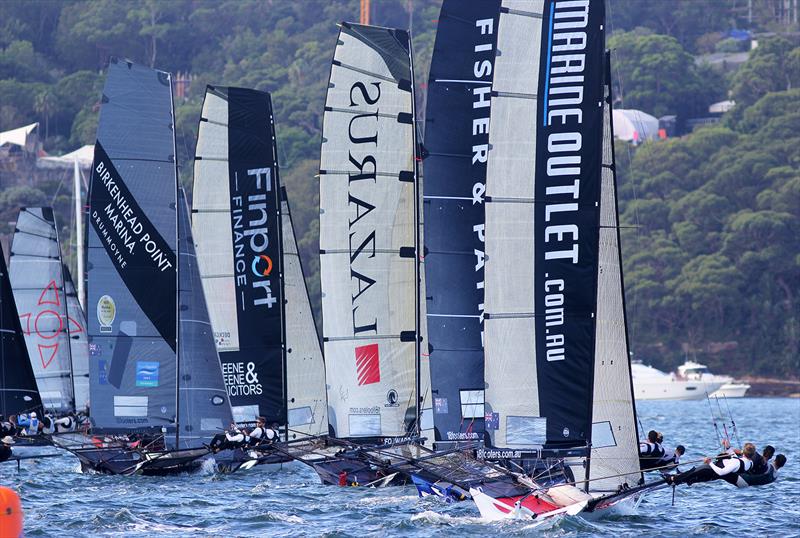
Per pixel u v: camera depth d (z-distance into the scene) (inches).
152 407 6412.4
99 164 6422.2
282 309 6914.4
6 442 6318.9
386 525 4566.9
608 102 4562.0
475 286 5403.5
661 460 5226.4
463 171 5457.7
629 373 4453.7
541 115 4318.4
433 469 5078.7
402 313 6028.5
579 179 4291.3
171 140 6451.8
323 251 6058.1
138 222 6422.2
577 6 4293.8
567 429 4315.9
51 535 4485.7
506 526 4431.6
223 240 6934.1
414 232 6033.5
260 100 6934.1
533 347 4335.6
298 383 7066.9
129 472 6368.1
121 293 6432.1
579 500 4411.9
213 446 6368.1
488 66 5462.6
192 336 6392.7
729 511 5162.4
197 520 4815.5
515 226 4343.0
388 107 6028.5
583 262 4286.4
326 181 6063.0
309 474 6417.3
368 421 6008.9
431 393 5728.3
